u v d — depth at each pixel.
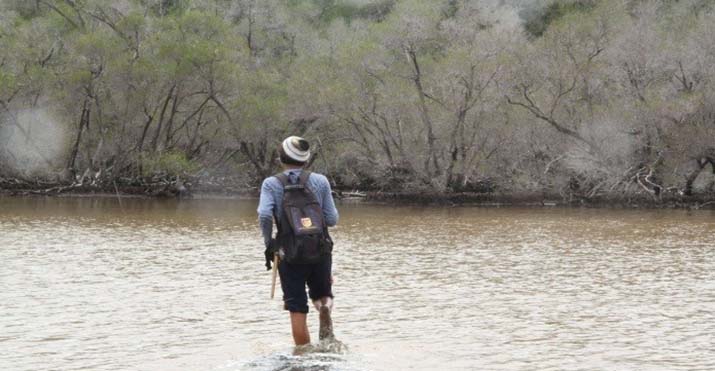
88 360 10.22
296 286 10.77
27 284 16.22
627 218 36.47
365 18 82.50
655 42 49.28
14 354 10.52
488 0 66.19
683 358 10.31
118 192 51.84
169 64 49.88
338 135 53.06
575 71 49.38
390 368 9.82
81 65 51.06
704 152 45.31
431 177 49.28
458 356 10.43
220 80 51.00
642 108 46.00
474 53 48.81
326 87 50.59
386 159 51.44
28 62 52.56
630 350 10.76
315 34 68.44
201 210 39.47
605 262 20.11
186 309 13.62
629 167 46.69
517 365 9.97
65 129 52.34
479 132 49.31
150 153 51.41
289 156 10.95
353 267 19.06
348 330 12.02
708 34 47.84
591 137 47.03
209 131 53.91
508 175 49.16
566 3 72.25
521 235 27.61
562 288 15.98
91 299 14.54
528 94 50.03
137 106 51.62
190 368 9.84
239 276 17.42
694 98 44.91
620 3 53.69
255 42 63.31
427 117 49.12
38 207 40.34
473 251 22.55
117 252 21.75
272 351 10.68
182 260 20.11
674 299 14.72
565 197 48.03
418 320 12.77
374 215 37.72
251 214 36.81
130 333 11.77
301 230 10.57
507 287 16.09
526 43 51.53
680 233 28.67
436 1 58.12
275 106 51.22
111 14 54.94
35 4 63.34
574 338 11.48
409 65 50.38
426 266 19.25
